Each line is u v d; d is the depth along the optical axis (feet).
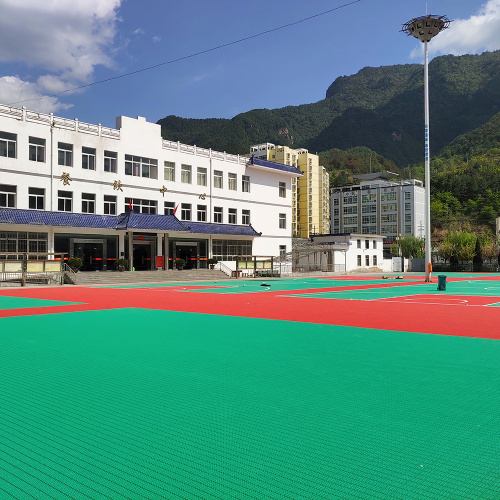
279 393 17.22
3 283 90.27
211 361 22.93
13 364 22.40
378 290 80.43
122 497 9.93
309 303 55.01
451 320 39.09
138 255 125.39
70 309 48.42
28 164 103.86
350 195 368.07
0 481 10.66
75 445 12.60
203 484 10.43
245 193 154.30
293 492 10.04
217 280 115.03
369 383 18.60
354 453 11.91
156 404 15.99
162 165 130.72
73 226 106.01
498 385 18.26
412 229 336.29
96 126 116.57
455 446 12.30
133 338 30.01
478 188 378.73
